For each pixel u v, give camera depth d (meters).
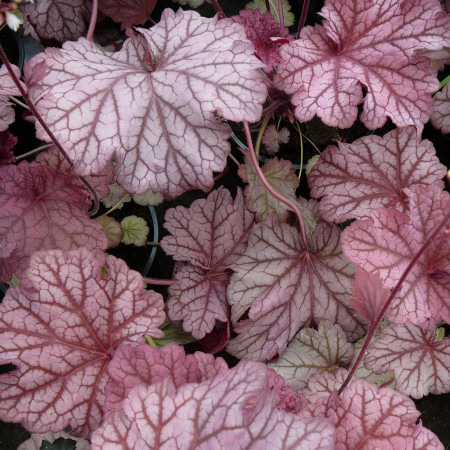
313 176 0.47
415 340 0.44
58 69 0.40
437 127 0.48
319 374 0.43
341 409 0.37
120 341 0.40
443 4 0.49
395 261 0.41
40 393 0.39
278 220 0.46
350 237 0.41
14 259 0.42
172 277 0.50
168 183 0.40
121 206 0.52
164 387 0.34
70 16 0.52
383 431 0.36
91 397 0.39
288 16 0.57
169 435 0.33
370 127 0.42
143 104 0.40
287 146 0.54
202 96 0.40
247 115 0.39
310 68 0.44
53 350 0.39
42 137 0.39
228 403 0.33
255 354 0.46
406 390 0.43
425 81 0.43
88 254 0.40
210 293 0.47
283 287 0.46
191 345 0.52
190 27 0.42
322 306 0.46
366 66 0.44
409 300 0.40
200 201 0.47
